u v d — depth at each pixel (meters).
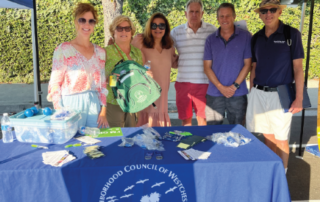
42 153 1.91
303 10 3.71
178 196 1.79
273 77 3.01
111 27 3.14
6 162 1.80
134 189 1.76
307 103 2.89
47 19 7.70
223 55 3.32
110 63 3.06
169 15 7.64
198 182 1.78
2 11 7.61
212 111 3.56
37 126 2.11
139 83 2.98
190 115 3.96
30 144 2.13
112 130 2.46
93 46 2.63
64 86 2.49
